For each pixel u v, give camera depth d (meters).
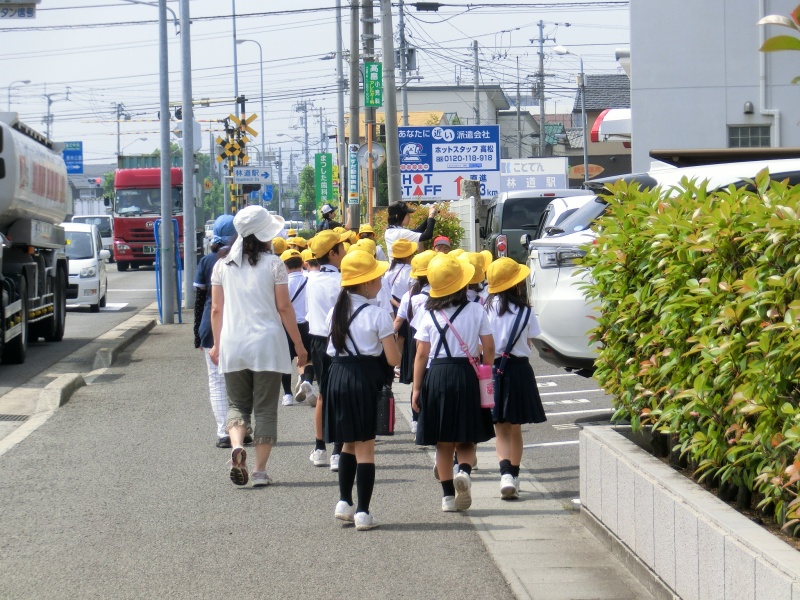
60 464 9.80
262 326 8.75
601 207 12.00
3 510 8.13
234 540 7.30
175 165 46.66
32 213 19.03
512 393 8.30
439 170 33.03
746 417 5.12
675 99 23.95
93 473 9.41
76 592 6.21
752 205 5.26
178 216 41.16
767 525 5.34
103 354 17.34
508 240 23.42
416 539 7.29
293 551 7.03
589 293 7.86
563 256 10.92
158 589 6.26
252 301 8.73
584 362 10.85
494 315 8.38
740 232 5.24
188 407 13.07
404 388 14.05
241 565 6.73
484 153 33.00
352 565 6.71
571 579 6.30
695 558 5.21
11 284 16.98
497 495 8.56
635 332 6.89
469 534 7.41
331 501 8.40
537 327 8.48
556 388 13.93
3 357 17.36
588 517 7.39
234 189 38.31
